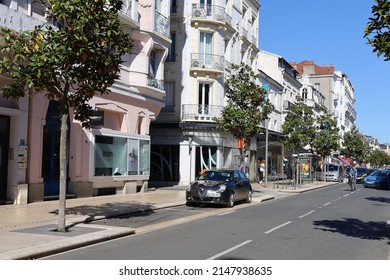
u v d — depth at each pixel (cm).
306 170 4784
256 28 4238
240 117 2336
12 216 1312
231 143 3559
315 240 1092
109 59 1091
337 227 1341
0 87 1497
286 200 2405
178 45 3316
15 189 1570
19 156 1577
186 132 3275
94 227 1159
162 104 2600
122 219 1434
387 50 865
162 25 2489
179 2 3316
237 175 2064
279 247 988
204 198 1852
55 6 1026
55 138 1833
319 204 2155
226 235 1148
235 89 2441
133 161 2294
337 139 4625
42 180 1697
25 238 974
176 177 3284
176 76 3306
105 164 2089
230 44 3575
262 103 2488
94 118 1780
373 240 1115
